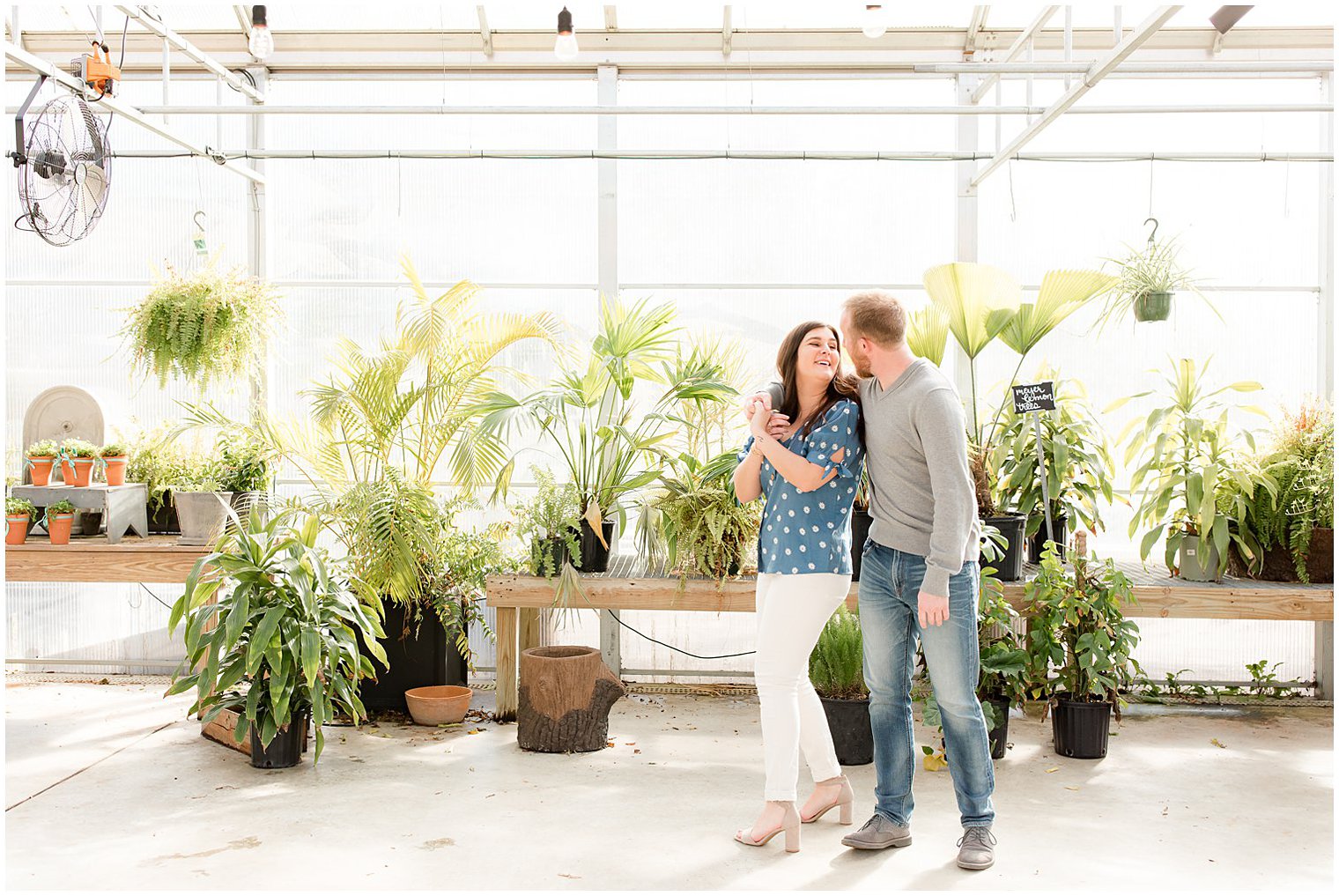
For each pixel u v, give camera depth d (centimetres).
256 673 356
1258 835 309
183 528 453
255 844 300
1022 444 437
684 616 530
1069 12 405
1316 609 404
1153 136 521
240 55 531
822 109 453
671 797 344
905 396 274
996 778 366
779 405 300
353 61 531
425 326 438
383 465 453
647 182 532
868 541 295
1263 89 518
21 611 539
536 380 471
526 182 534
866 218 531
